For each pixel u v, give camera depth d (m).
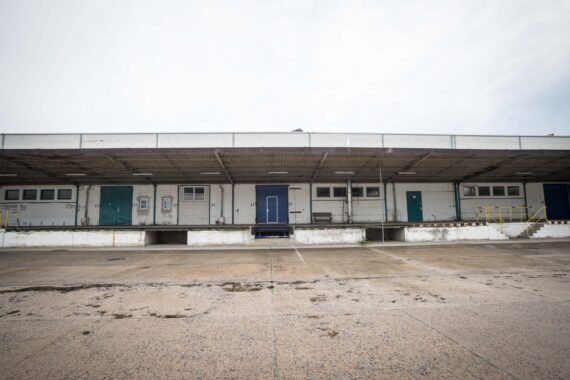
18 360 3.21
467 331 3.89
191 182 20.64
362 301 5.31
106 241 14.67
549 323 4.14
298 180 20.69
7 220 18.97
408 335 3.78
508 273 7.64
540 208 22.52
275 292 6.03
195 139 16.30
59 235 14.68
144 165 16.38
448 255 10.87
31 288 6.47
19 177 18.77
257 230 18.47
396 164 16.97
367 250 12.56
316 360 3.16
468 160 16.27
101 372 2.95
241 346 3.53
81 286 6.64
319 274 7.78
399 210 21.58
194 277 7.55
